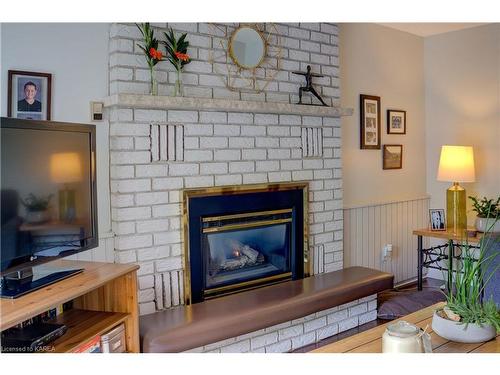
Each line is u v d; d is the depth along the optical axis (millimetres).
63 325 1933
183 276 2863
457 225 4020
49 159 1884
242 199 3121
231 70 3059
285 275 3371
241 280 3156
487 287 2490
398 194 4512
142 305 2703
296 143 3436
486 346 1707
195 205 2902
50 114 2453
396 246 4473
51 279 1866
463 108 4496
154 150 2730
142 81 2686
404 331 1510
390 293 4117
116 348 2086
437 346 1715
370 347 1752
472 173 3947
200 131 2922
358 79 4102
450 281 1887
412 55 4617
